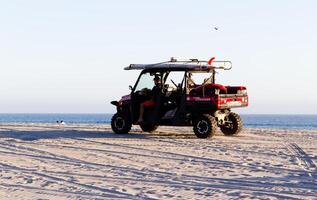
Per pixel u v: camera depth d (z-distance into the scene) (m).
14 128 21.78
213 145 15.28
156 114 17.66
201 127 17.05
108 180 9.90
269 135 18.86
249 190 8.95
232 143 15.82
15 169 11.23
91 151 14.09
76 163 12.05
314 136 18.62
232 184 9.48
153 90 17.75
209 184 9.48
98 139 17.02
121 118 18.64
